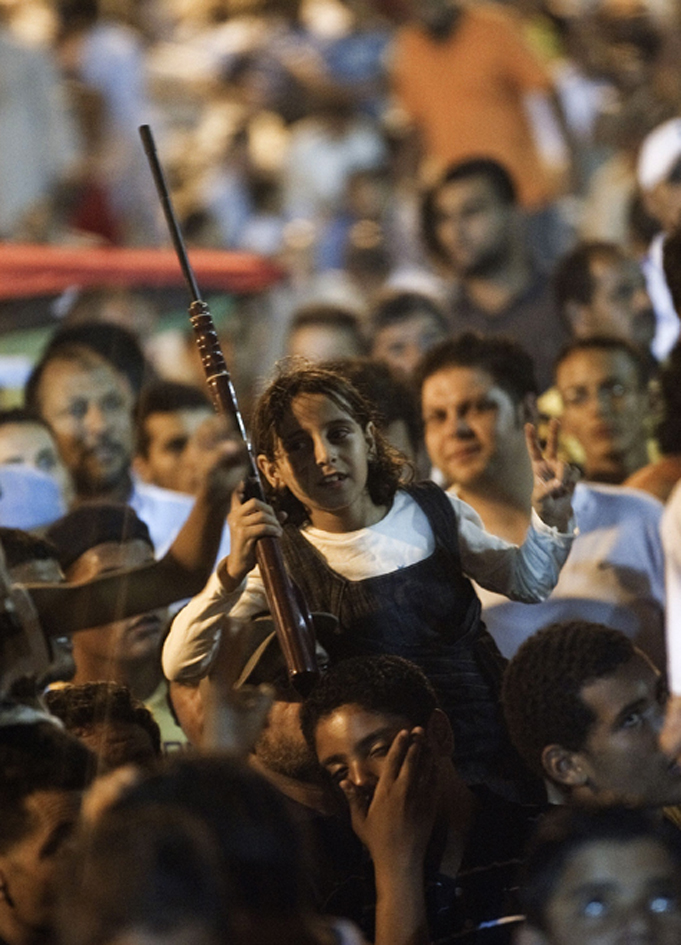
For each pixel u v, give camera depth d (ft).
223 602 24.20
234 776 17.46
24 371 46.11
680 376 36.45
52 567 27.91
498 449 31.71
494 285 49.03
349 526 25.35
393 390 31.60
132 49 78.02
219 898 16.29
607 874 20.25
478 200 49.11
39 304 46.91
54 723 23.38
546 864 20.54
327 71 82.48
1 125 70.08
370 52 82.94
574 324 45.44
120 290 47.62
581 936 20.16
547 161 67.97
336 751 24.38
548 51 77.10
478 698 25.75
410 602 25.22
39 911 21.91
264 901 16.79
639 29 75.87
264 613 25.48
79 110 75.72
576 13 78.69
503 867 24.47
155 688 28.91
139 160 75.87
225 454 23.16
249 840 16.87
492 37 69.26
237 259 50.70
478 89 69.05
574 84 72.79
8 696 23.34
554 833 20.76
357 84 81.87
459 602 25.57
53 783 22.40
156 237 74.54
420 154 71.36
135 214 74.90
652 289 45.42
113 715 25.75
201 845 16.46
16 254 46.88
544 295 48.75
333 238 70.79
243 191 77.82
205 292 49.70
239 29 87.71
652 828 20.86
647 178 51.39
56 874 21.63
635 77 73.51
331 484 24.75
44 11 79.41
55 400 38.86
